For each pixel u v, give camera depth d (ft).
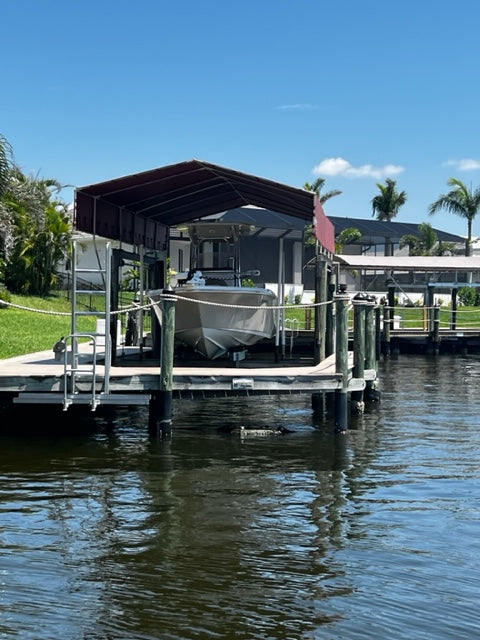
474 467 41.11
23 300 130.82
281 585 25.18
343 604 23.86
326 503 34.24
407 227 244.83
